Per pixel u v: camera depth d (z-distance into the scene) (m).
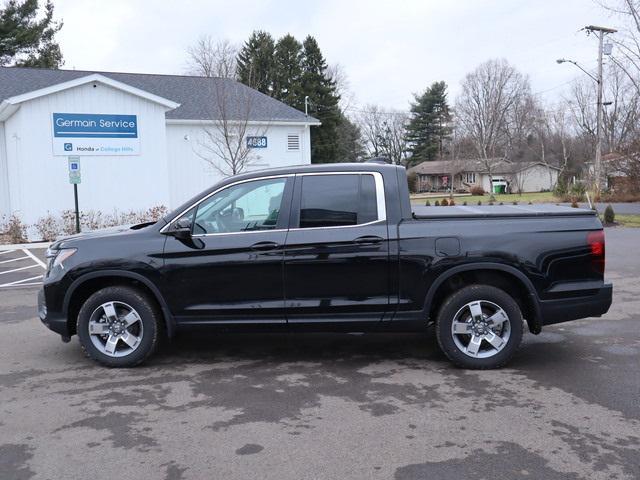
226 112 23.00
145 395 5.01
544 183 70.88
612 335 6.82
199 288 5.59
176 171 22.97
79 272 5.63
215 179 23.62
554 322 5.55
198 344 6.63
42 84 22.31
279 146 24.70
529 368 5.62
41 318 5.87
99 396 5.00
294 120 24.52
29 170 17.89
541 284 5.45
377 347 6.46
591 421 4.35
